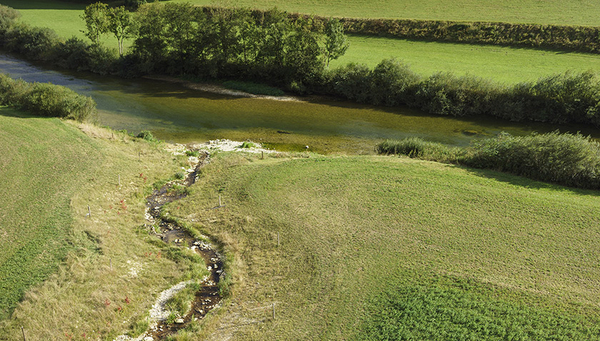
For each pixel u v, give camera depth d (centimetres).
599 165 3403
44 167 3616
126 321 2278
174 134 5025
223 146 4634
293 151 4609
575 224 2861
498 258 2573
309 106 6194
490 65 6812
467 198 3219
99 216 3067
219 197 3359
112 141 4412
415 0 9731
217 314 2320
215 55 7000
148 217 3259
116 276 2523
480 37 7806
